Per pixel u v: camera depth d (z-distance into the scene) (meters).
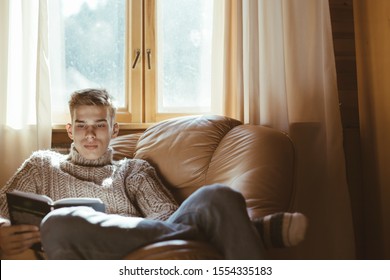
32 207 1.18
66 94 2.20
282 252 1.34
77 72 2.22
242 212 0.97
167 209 1.46
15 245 1.16
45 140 1.96
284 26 2.06
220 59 2.18
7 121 2.00
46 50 1.96
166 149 1.76
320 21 2.02
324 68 1.97
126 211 1.54
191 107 2.29
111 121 1.65
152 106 2.24
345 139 2.19
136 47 2.23
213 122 1.81
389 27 1.86
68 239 0.98
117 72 2.25
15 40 2.04
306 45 2.04
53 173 1.55
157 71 2.26
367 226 2.12
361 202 2.18
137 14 2.23
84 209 1.07
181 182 1.69
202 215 1.00
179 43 2.28
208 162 1.69
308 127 2.02
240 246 0.94
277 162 1.48
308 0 2.04
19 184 1.50
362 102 2.12
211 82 2.19
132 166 1.67
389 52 1.87
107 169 1.61
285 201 1.39
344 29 2.25
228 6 2.10
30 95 2.03
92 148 1.58
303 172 2.01
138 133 2.04
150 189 1.58
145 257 0.91
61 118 2.18
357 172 2.19
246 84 2.07
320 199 2.00
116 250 0.97
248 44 2.05
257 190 1.36
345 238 1.90
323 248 1.97
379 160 1.97
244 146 1.59
